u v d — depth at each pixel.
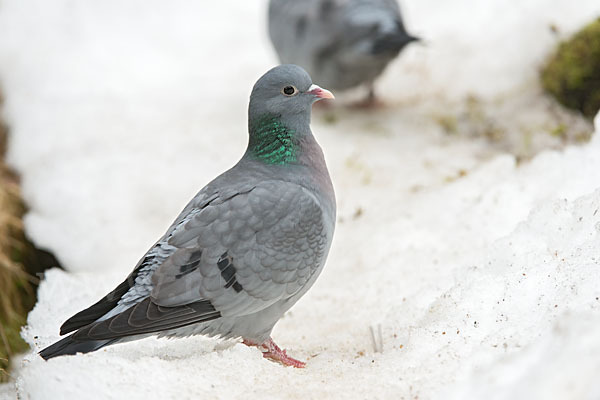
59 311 8.67
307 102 8.10
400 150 13.17
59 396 6.38
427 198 11.05
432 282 8.94
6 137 14.22
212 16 17.61
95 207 12.03
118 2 17.38
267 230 7.38
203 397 6.54
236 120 14.41
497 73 14.38
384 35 13.55
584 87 13.15
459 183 11.05
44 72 15.62
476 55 14.93
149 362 6.81
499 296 7.30
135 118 14.45
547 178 9.84
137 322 6.81
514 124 13.36
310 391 6.57
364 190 12.16
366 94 15.23
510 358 5.67
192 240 7.25
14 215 12.10
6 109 14.81
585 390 4.55
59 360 6.69
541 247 7.85
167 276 7.07
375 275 9.74
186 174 12.84
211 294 7.15
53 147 13.50
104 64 16.11
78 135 13.80
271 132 8.09
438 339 7.01
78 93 15.16
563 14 14.24
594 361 4.73
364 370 6.91
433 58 15.38
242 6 17.95
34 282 11.29
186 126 14.19
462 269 8.51
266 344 7.96
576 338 5.12
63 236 11.55
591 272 6.80
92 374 6.58
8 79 15.59
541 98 13.66
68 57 16.11
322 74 14.43
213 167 13.02
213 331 7.57
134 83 15.73
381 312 8.92
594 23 13.25
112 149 13.45
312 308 9.57
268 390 6.66
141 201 12.27
